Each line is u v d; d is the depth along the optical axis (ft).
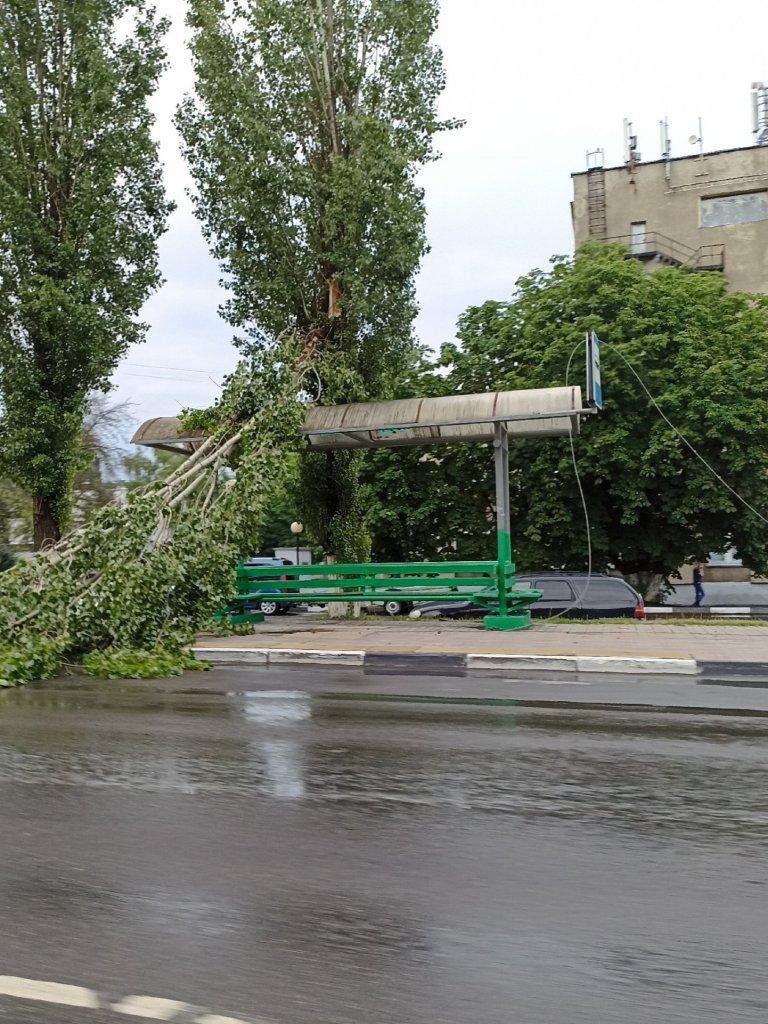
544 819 15.89
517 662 35.86
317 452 63.00
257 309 61.11
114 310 64.03
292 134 60.85
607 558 81.66
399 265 57.47
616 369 71.46
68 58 64.13
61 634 37.47
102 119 63.52
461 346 84.48
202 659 40.68
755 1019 9.29
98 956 10.77
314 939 11.16
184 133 59.98
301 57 59.82
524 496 79.97
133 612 38.19
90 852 14.37
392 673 35.63
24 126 63.82
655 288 75.56
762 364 73.56
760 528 74.43
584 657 35.06
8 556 117.29
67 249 61.62
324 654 38.78
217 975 10.28
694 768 19.54
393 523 79.56
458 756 20.68
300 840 14.83
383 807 16.63
